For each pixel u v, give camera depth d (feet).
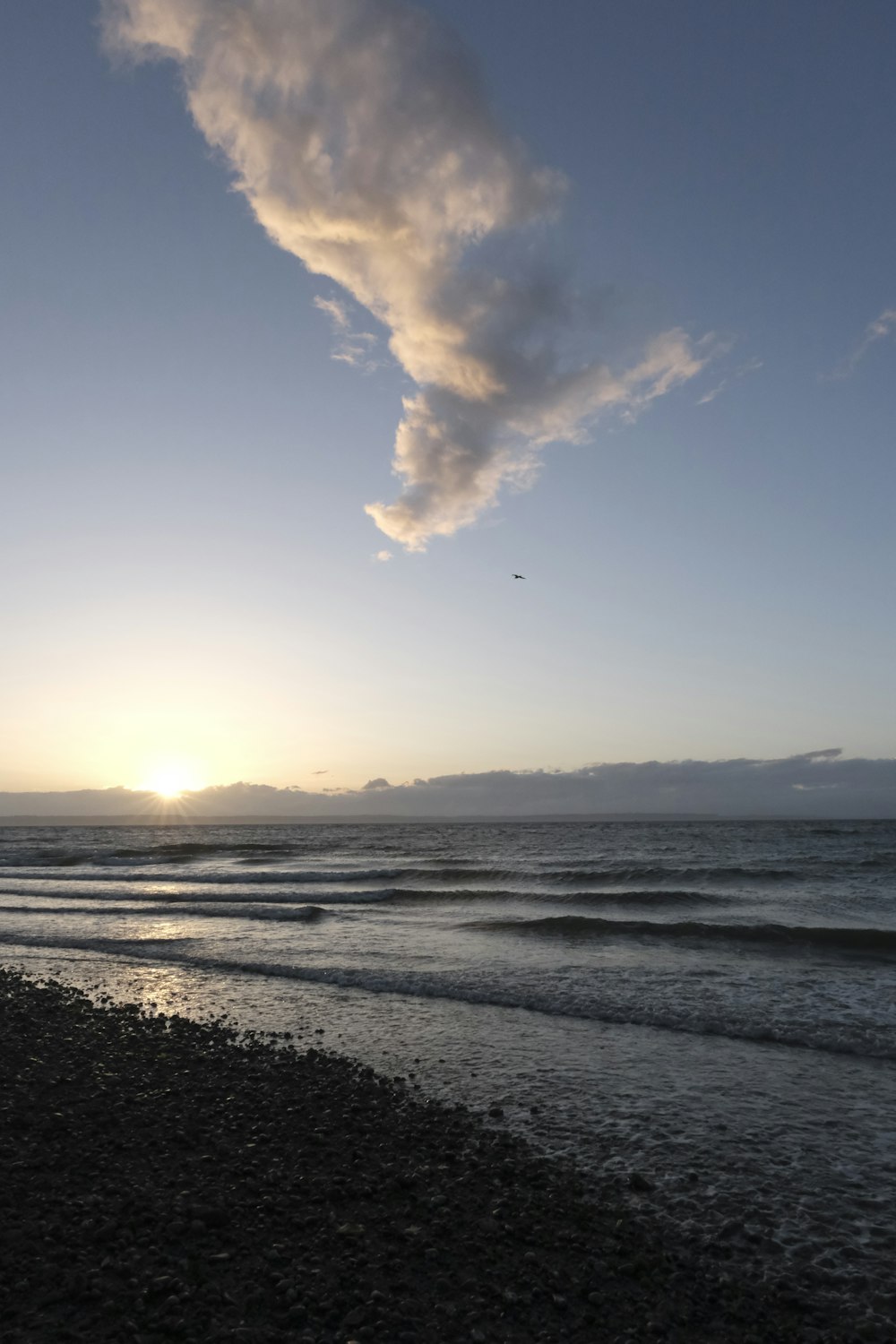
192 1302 17.10
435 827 518.37
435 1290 18.11
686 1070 34.78
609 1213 22.08
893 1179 24.04
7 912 97.66
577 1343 16.38
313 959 62.13
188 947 69.36
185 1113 29.66
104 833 437.99
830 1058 36.27
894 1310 17.62
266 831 447.42
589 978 53.16
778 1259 19.71
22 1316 16.34
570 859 171.94
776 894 103.76
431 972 55.77
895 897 100.53
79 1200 21.84
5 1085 32.63
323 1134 27.73
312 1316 16.89
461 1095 31.89
